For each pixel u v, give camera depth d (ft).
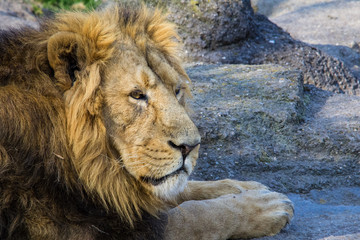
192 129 20.13
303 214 27.94
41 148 19.44
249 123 36.17
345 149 35.68
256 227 23.26
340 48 79.82
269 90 40.22
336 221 25.46
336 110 40.86
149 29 22.67
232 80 42.57
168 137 19.93
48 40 19.52
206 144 34.78
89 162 19.99
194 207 22.75
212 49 53.21
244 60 53.16
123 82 19.85
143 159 20.07
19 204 18.92
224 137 34.91
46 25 21.85
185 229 22.26
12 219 18.78
